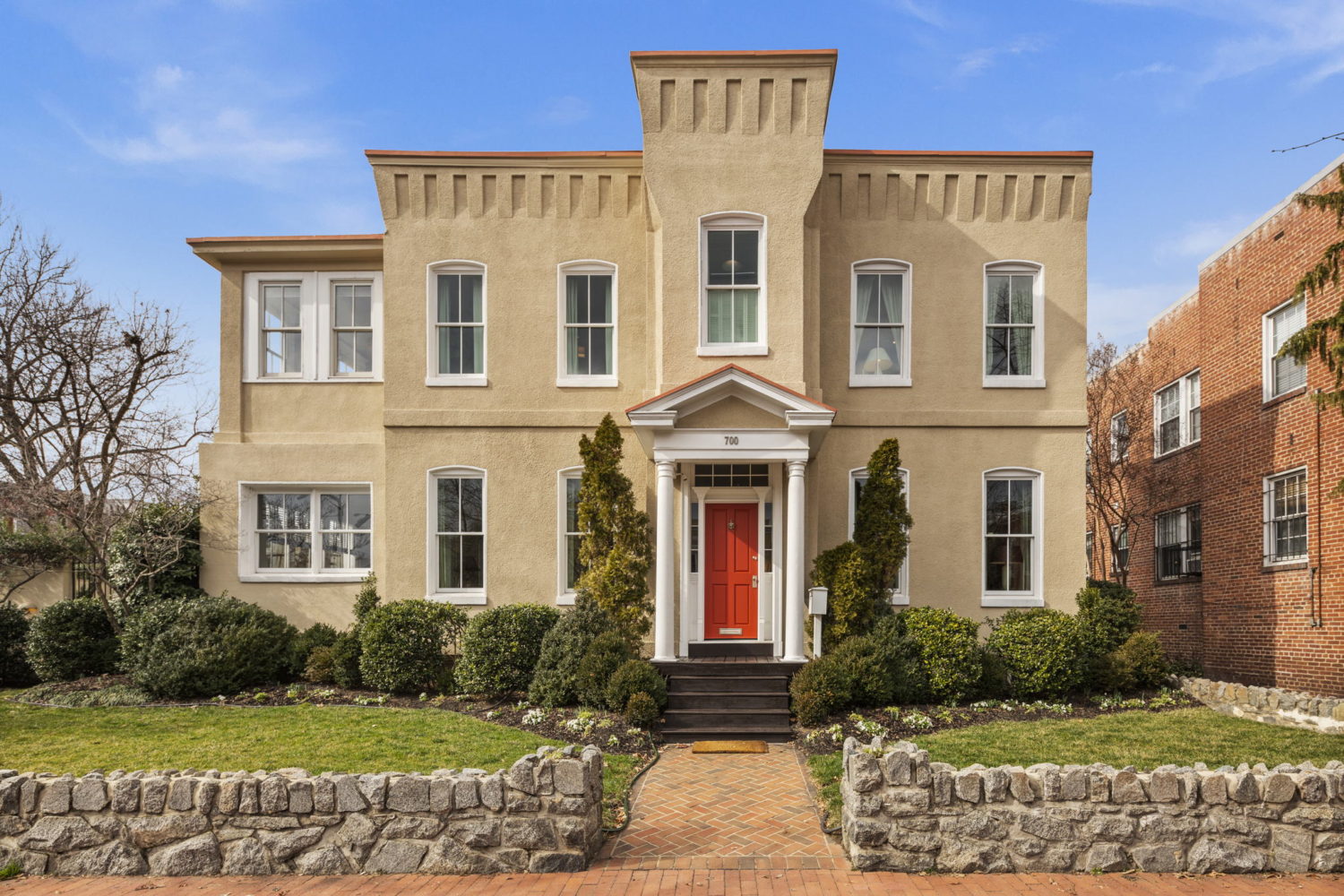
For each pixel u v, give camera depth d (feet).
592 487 44.96
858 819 23.90
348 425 52.31
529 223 50.14
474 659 42.32
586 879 23.22
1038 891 22.45
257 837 23.97
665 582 43.50
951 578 48.44
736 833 26.61
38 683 49.01
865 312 49.80
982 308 49.29
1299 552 49.96
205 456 51.62
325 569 52.01
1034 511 48.91
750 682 41.34
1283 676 50.62
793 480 43.96
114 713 39.32
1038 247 49.42
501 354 49.80
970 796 23.80
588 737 36.22
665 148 46.19
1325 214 46.98
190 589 50.93
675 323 45.98
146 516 50.88
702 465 48.44
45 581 55.47
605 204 50.03
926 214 49.49
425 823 23.82
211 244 51.34
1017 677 42.19
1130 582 73.72
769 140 46.06
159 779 24.39
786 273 45.75
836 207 49.47
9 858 24.03
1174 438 67.00
